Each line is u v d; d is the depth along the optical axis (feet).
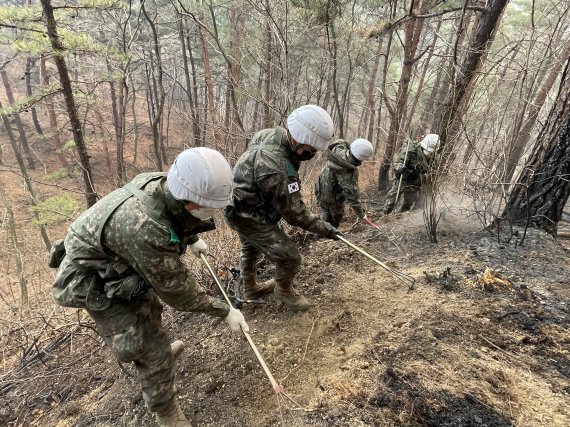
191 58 39.73
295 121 7.03
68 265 5.75
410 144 16.85
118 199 5.38
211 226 6.12
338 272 11.11
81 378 9.64
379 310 9.04
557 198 12.30
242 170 7.67
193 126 27.76
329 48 20.84
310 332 8.76
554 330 7.89
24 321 13.85
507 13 35.35
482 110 12.09
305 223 8.13
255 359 8.22
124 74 27.99
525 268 10.40
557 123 11.95
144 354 6.15
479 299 9.01
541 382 6.68
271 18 18.28
